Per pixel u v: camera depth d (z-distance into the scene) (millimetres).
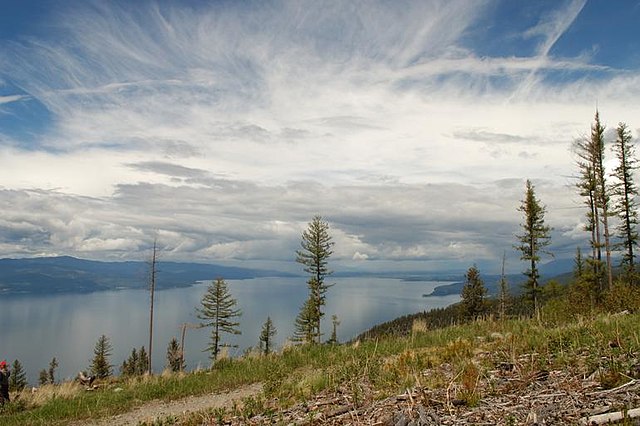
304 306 47344
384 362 11430
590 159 35094
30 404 16375
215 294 49500
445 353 10812
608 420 4629
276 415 8234
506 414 5516
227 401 12445
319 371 12531
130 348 186375
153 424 10328
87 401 14945
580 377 6727
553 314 17984
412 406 6195
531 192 38125
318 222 47312
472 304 47406
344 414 7047
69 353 194250
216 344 48625
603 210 33969
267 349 20000
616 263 34906
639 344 7977
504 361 8789
